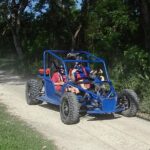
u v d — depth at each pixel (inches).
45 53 526.6
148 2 641.0
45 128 417.4
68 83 468.4
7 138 357.1
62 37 1034.1
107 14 674.8
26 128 406.9
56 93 491.5
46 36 1088.2
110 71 646.5
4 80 861.8
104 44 682.8
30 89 535.5
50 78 512.1
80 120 452.4
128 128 422.9
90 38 733.9
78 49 930.7
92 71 495.8
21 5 1072.8
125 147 360.2
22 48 1184.8
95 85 462.0
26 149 331.0
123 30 674.8
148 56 611.8
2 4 1095.0
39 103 540.7
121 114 481.1
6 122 421.4
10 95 622.5
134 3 674.2
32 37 1185.4
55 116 473.4
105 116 472.7
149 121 454.6
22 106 528.7
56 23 1041.5
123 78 588.1
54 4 998.4
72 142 371.6
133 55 613.9
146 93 515.5
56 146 355.9
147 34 645.3
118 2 668.7
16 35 1092.5
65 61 485.4
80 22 929.5
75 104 430.6
